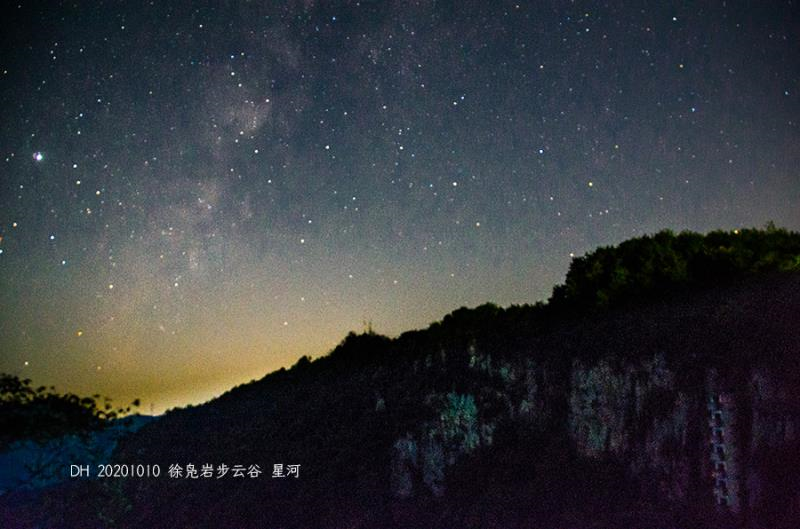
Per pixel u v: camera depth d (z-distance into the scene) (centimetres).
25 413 959
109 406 1016
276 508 1541
